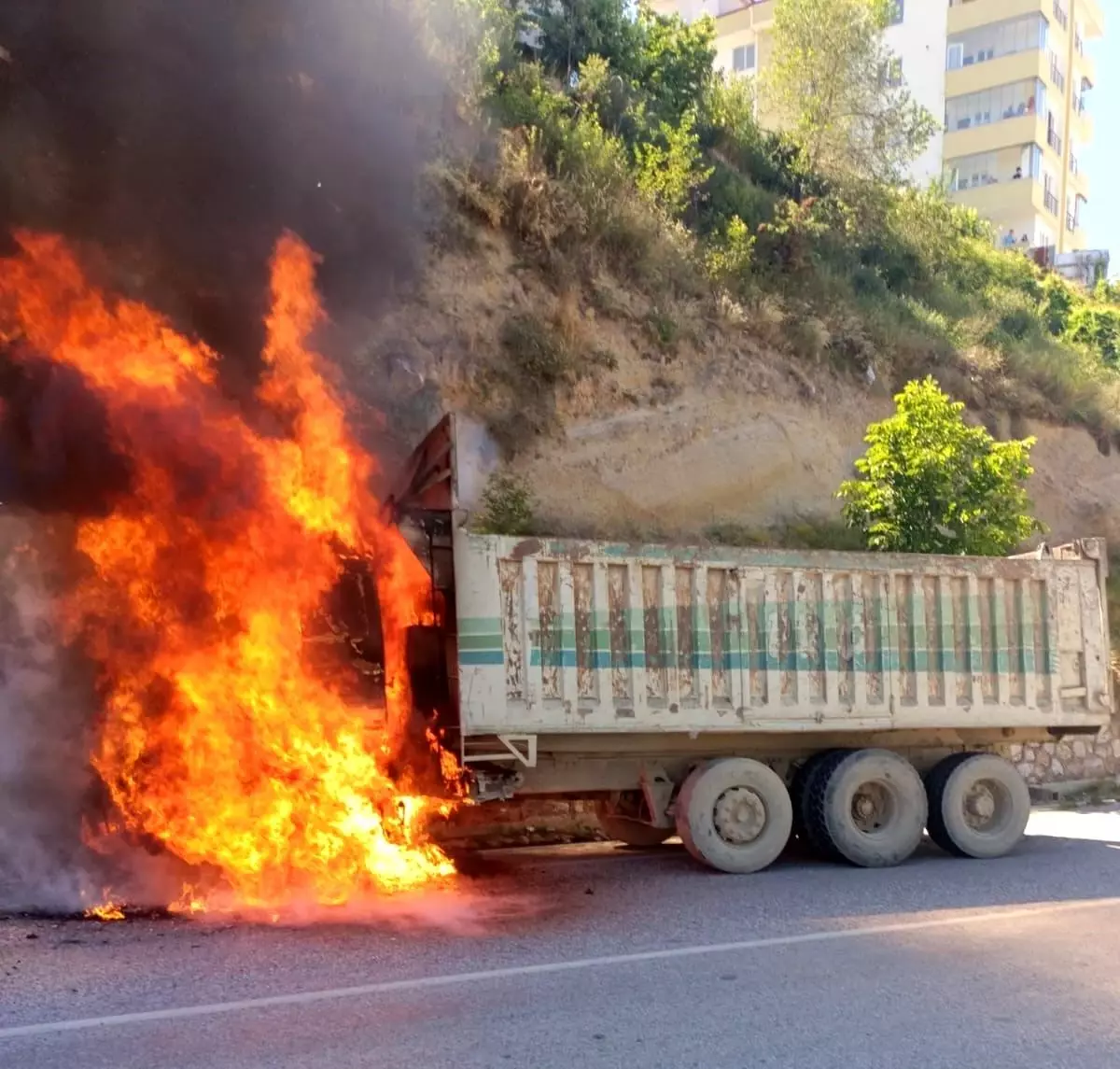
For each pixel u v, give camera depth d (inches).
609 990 189.0
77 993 181.8
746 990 189.6
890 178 993.5
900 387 674.2
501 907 253.6
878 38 1083.9
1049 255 1400.1
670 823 314.0
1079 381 774.5
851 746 334.6
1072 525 698.2
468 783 288.0
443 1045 161.0
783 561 316.5
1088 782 472.4
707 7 1734.7
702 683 303.4
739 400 590.2
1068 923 238.4
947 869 308.0
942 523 442.3
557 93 697.0
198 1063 152.0
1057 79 1724.9
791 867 310.5
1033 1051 161.3
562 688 287.0
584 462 517.7
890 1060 157.5
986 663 340.2
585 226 578.9
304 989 186.7
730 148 858.8
